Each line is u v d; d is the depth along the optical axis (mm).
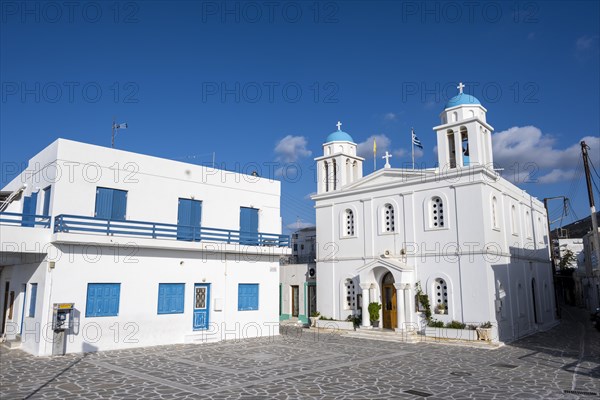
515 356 18109
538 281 30203
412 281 24406
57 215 18344
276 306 25281
